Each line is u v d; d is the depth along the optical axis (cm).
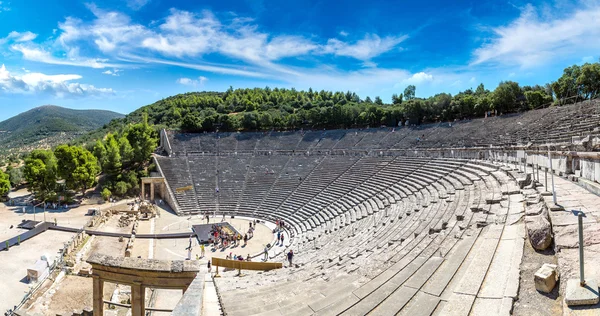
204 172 7169
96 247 4181
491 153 3812
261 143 8669
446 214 2112
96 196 6650
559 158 2170
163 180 6812
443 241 1480
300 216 5131
